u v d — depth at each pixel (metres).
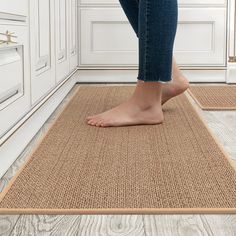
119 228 0.83
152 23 1.41
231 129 1.60
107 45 2.90
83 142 1.39
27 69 1.43
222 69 2.91
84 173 1.10
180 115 1.80
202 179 1.06
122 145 1.36
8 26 1.20
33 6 1.52
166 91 1.79
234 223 0.84
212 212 0.88
